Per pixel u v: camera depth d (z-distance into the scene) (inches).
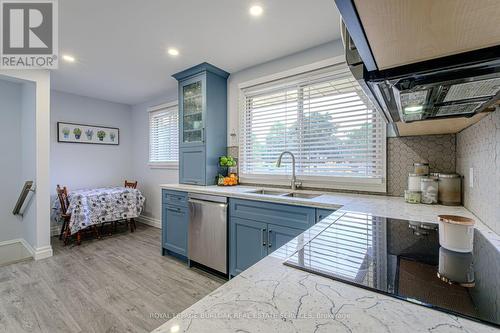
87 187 165.8
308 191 95.0
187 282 90.2
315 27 82.4
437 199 66.6
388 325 17.5
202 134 115.9
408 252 32.1
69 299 77.7
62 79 132.0
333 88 92.1
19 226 131.2
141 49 97.7
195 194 102.9
